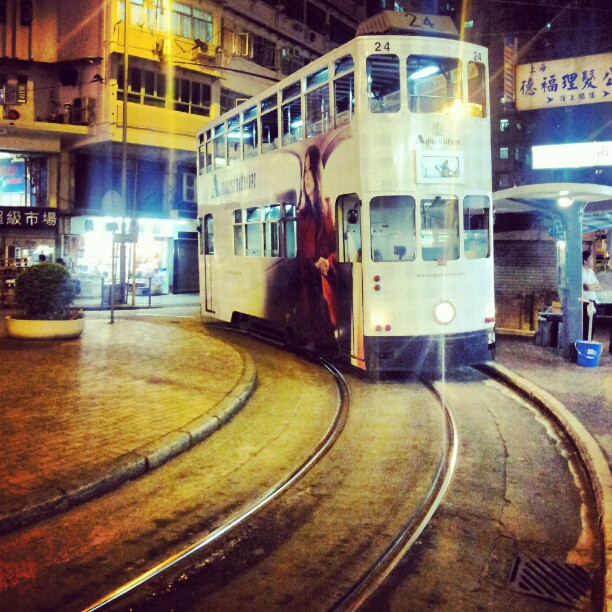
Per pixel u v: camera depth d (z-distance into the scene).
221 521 4.62
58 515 4.63
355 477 5.61
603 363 10.51
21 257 25.61
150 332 14.11
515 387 9.13
